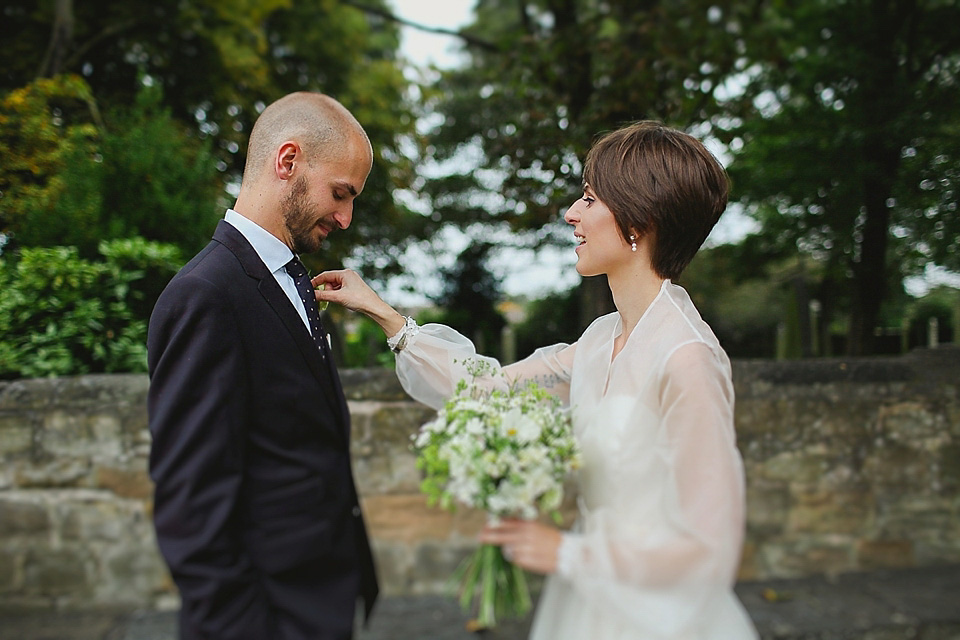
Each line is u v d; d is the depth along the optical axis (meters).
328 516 1.53
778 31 6.44
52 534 3.03
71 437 3.02
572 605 1.41
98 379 3.04
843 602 3.02
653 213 1.44
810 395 3.35
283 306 1.52
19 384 3.01
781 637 2.74
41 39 6.25
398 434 3.20
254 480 1.45
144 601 3.07
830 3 6.15
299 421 1.51
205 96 7.03
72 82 4.38
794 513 3.35
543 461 1.22
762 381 3.34
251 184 1.59
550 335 9.20
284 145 1.56
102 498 3.04
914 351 3.53
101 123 4.54
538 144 4.77
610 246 1.49
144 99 4.56
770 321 8.98
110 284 3.37
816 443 3.34
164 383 1.36
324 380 1.57
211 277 1.42
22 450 3.01
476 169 10.24
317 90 8.39
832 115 5.74
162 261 3.47
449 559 3.24
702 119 5.11
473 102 10.44
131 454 3.04
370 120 8.08
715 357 1.33
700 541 1.14
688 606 1.14
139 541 3.06
